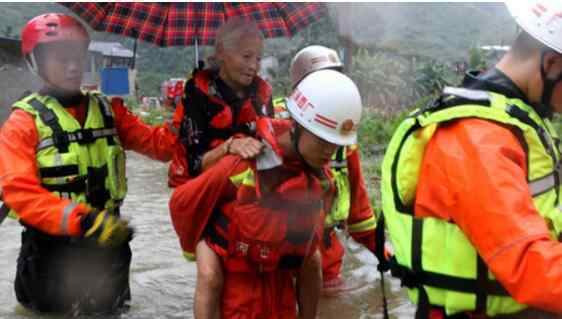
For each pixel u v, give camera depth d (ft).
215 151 10.48
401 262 7.00
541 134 6.38
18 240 18.45
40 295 12.71
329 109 7.81
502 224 5.72
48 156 11.93
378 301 13.89
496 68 6.75
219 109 11.93
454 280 6.58
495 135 6.14
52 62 11.86
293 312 9.80
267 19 14.28
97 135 12.53
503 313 6.61
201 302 9.01
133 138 13.48
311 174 8.55
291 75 13.70
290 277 9.72
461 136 6.31
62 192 12.06
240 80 12.10
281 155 8.30
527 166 6.27
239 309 9.17
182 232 9.32
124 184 13.25
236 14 14.14
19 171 11.34
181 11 13.91
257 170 8.44
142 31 13.85
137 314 13.16
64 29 11.79
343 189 13.37
